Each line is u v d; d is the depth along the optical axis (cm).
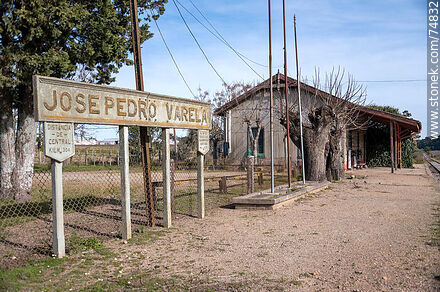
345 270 468
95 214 835
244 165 2366
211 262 506
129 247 576
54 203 509
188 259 519
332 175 1761
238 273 461
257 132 2400
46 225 719
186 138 2912
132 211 887
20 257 505
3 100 994
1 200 1021
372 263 493
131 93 635
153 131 2534
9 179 1048
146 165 739
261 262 505
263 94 2492
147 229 707
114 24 1102
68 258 509
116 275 451
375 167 2947
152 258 523
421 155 4816
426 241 603
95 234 648
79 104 538
